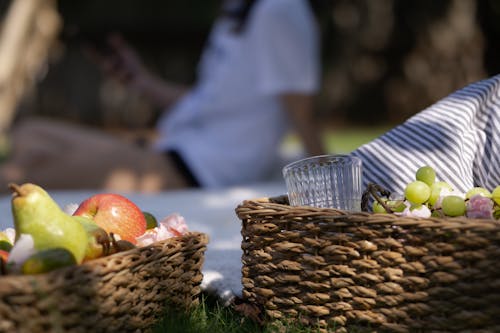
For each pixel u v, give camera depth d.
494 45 11.16
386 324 1.55
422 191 1.65
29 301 1.37
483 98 1.87
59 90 10.11
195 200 3.38
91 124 10.49
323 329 1.63
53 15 6.12
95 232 1.57
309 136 3.71
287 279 1.66
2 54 5.81
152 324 1.62
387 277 1.53
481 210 1.58
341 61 11.88
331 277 1.60
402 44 11.67
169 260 1.66
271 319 1.71
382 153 1.85
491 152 1.82
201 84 4.17
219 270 2.10
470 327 1.48
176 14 10.59
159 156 3.92
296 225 1.63
